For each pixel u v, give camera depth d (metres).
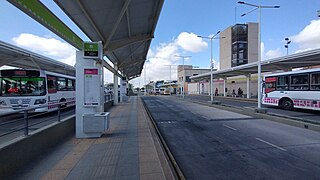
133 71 54.56
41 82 14.32
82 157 5.54
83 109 7.83
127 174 4.45
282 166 5.42
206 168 5.36
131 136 7.97
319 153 6.48
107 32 13.04
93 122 7.67
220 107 20.56
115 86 25.73
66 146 6.60
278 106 19.55
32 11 4.93
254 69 31.94
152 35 15.72
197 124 11.92
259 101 15.36
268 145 7.43
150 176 4.34
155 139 7.56
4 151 4.26
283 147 7.15
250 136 8.84
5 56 16.55
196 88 73.88
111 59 24.02
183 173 5.05
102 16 10.36
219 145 7.51
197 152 6.72
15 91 13.86
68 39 7.35
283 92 18.45
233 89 49.28
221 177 4.80
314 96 15.55
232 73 38.22
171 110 19.55
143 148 6.38
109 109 19.02
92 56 7.79
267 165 5.50
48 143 6.34
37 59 18.73
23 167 4.84
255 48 56.09
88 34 12.89
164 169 4.73
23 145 4.96
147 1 10.16
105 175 4.39
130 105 23.92
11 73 13.91
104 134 8.32
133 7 10.48
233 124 11.80
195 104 26.44
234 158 6.10
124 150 6.17
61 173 4.50
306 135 8.95
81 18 10.08
